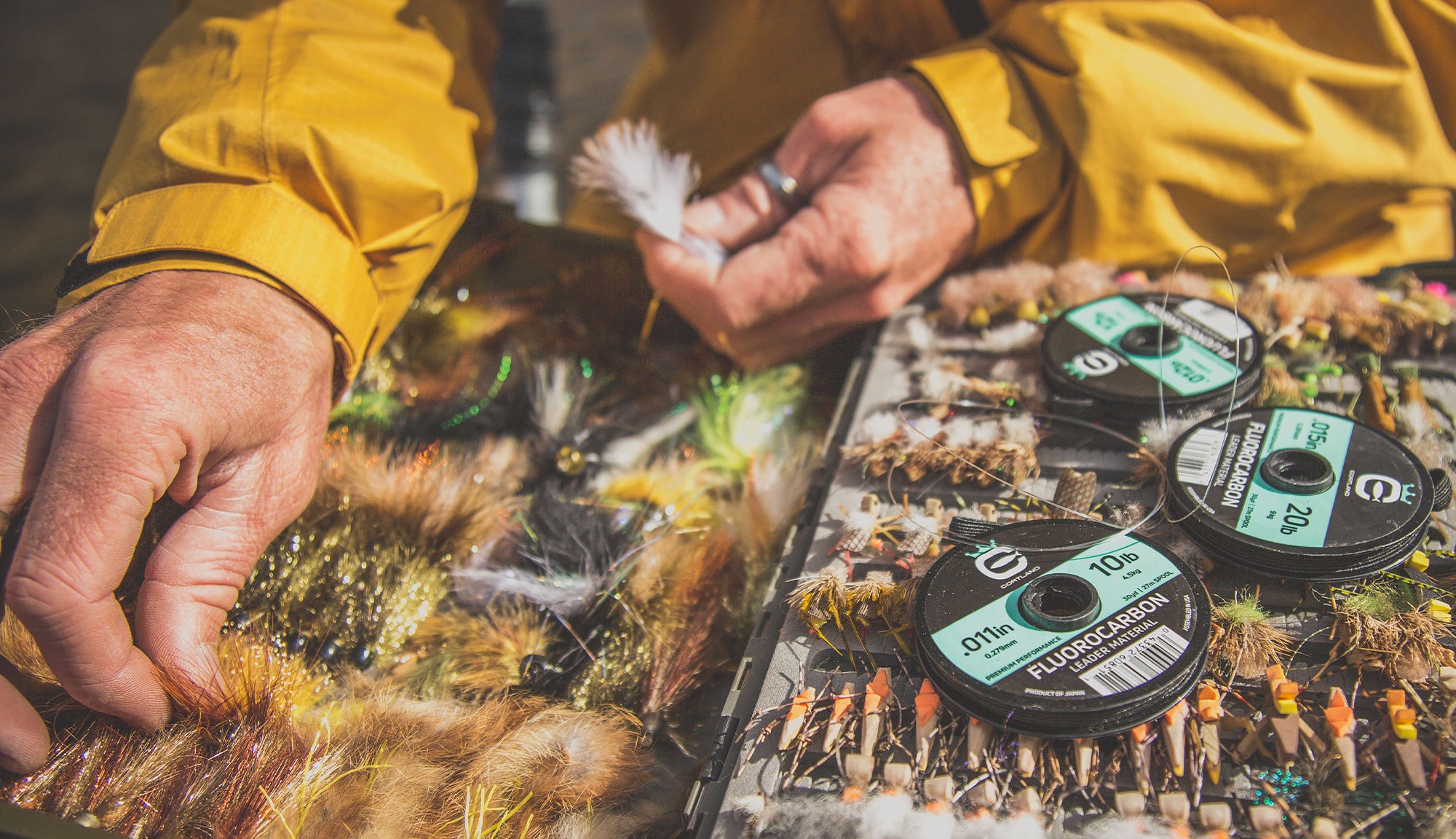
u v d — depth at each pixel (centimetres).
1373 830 35
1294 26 51
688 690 42
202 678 39
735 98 64
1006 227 54
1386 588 40
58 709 40
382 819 37
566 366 54
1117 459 44
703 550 46
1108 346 47
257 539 42
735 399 53
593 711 41
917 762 37
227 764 38
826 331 54
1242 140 51
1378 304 48
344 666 43
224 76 49
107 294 44
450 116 53
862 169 51
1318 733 37
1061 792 37
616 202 53
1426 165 51
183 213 45
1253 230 53
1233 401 45
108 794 38
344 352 47
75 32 188
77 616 37
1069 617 38
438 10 56
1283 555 39
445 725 40
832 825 36
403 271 50
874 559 42
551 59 131
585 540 46
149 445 39
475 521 46
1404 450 41
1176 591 39
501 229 60
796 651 40
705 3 65
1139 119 51
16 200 138
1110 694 37
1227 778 37
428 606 45
